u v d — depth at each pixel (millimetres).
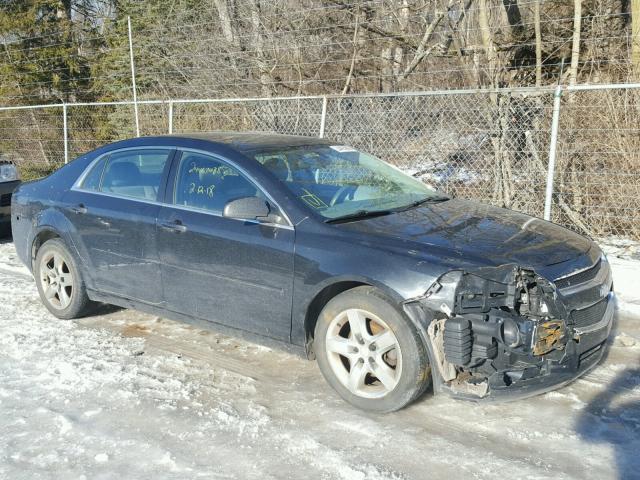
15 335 5480
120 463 3525
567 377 3861
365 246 4059
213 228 4672
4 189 8945
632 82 8234
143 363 4859
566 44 10906
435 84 12484
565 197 7812
